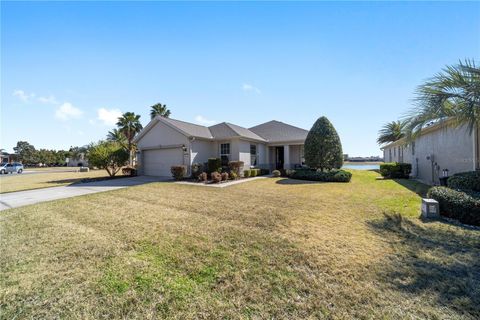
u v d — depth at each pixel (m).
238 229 4.93
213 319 2.28
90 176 21.27
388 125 34.25
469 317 2.22
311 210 6.49
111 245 4.16
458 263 3.26
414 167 15.16
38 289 2.83
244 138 16.77
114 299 2.62
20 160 58.81
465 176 6.25
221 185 12.12
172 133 16.22
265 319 2.26
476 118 5.19
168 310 2.42
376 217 5.66
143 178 16.05
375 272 3.07
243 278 3.00
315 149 14.61
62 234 4.79
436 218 5.38
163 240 4.36
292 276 3.03
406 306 2.39
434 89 5.39
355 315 2.28
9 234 4.84
